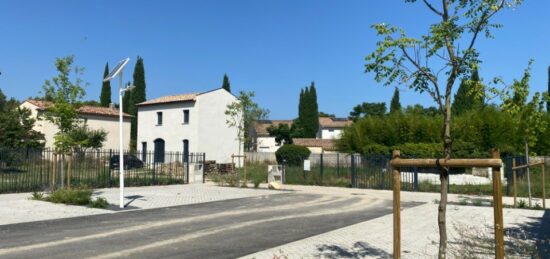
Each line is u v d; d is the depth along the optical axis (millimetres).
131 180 25125
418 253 8297
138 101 62625
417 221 12609
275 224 12203
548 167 28594
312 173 27812
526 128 11055
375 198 19562
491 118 30672
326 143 65625
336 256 8047
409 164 5582
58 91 17594
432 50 5777
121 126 15398
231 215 13984
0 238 9828
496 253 4797
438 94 5801
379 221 12578
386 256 8055
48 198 16328
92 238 9922
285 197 19844
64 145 17453
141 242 9516
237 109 38594
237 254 8398
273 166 25047
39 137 36656
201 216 13695
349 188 24547
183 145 43500
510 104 7645
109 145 48188
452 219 13016
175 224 12062
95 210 14664
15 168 21188
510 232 10625
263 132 81562
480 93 5887
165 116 45125
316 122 76062
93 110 47500
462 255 7297
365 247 8867
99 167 24562
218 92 44750
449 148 5551
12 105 41906
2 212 13680
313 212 14891
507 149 30188
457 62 5715
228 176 28953
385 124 38188
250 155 52750
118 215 13695
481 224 11938
